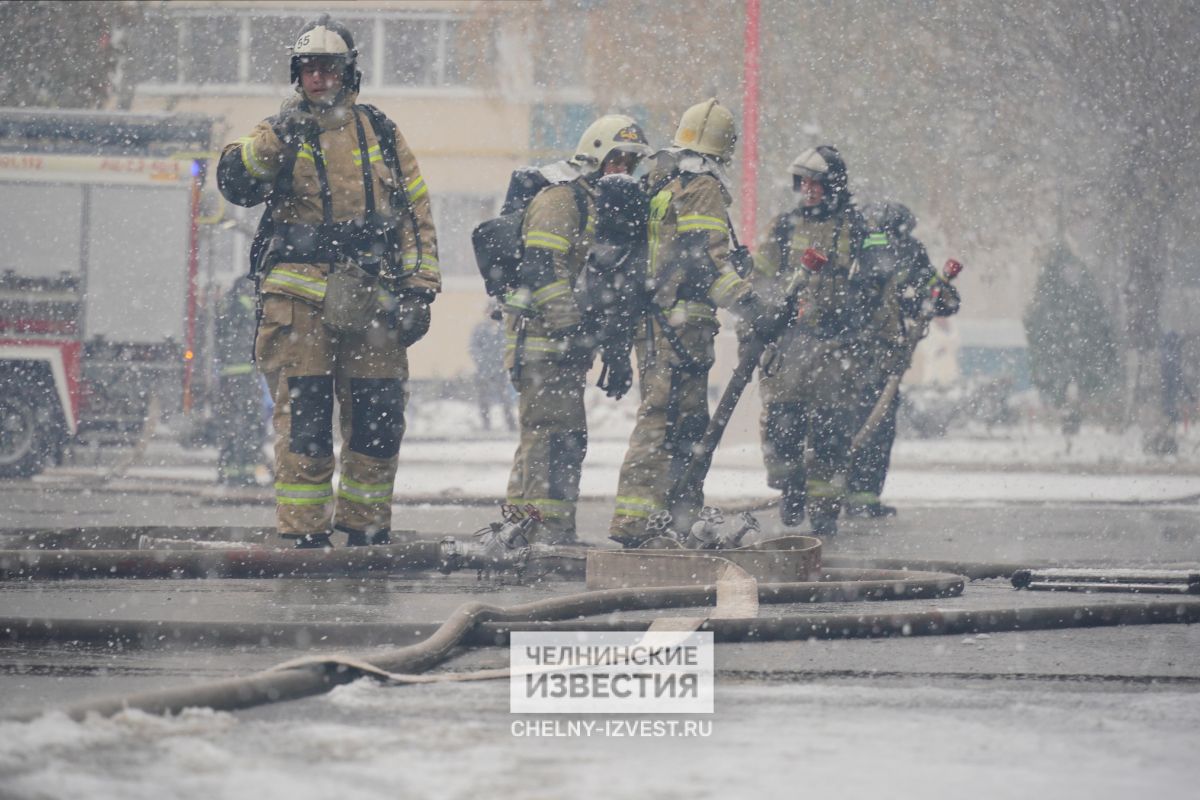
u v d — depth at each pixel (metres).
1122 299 84.81
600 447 73.69
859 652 13.88
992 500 41.03
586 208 23.14
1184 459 68.31
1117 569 19.53
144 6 96.94
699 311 22.92
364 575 20.38
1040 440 84.25
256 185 21.25
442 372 122.25
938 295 32.88
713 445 22.89
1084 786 8.67
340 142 21.64
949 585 18.44
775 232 29.86
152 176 53.94
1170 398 74.81
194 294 53.03
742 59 90.75
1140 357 78.69
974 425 96.06
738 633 14.34
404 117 122.81
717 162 23.41
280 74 122.81
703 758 9.27
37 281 52.75
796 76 88.81
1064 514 36.19
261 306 21.58
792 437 29.73
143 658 13.25
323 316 21.23
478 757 9.15
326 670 11.31
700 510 22.86
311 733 9.68
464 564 20.30
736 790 8.45
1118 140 80.56
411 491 41.50
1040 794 8.48
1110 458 68.75
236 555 19.97
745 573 17.14
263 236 21.80
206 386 53.41
